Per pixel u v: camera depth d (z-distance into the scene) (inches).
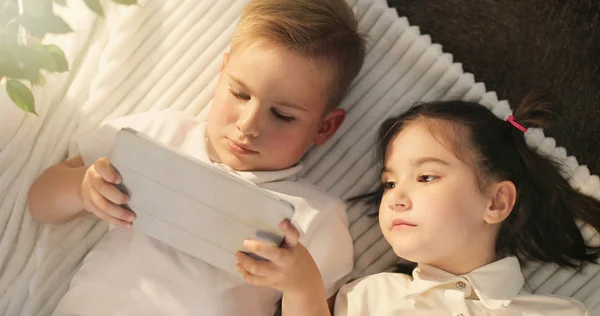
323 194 39.4
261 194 29.4
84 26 40.2
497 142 37.9
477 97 42.3
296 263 32.4
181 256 36.7
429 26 44.1
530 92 40.7
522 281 37.3
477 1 43.9
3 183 38.2
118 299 35.9
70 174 37.0
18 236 39.0
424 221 35.6
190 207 31.2
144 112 40.9
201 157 38.4
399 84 42.6
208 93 42.2
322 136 41.1
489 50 43.9
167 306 35.5
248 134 36.2
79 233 40.3
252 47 36.0
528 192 39.9
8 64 32.9
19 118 38.1
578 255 41.9
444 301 36.4
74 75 40.9
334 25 38.2
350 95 42.6
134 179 31.3
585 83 43.8
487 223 37.3
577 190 41.8
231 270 33.4
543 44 44.0
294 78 36.1
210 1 41.7
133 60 41.1
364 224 42.5
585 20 43.7
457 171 36.3
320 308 34.6
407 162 36.7
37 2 33.5
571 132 43.7
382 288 38.2
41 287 39.1
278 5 37.7
